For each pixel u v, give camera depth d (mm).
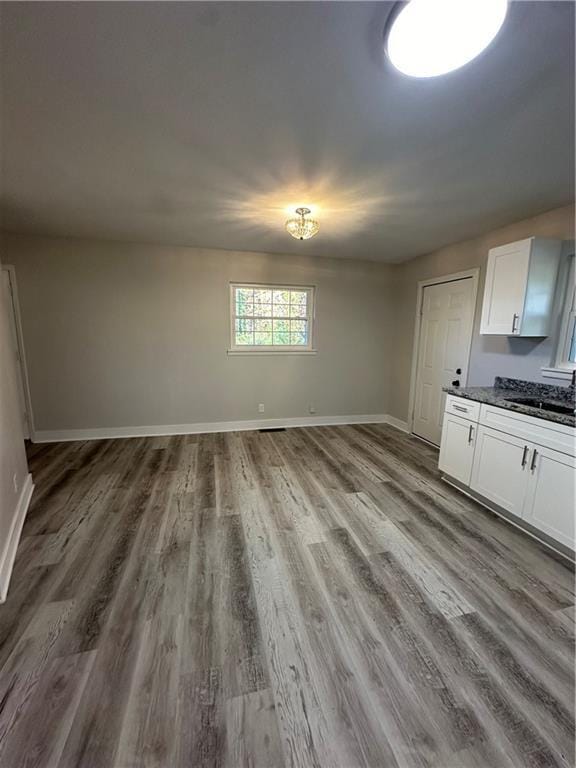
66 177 2168
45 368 3760
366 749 1054
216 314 4172
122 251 3791
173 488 2777
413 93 1376
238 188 2297
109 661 1313
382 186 2238
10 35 1112
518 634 1467
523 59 1181
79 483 2848
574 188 2234
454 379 3705
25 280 3574
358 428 4676
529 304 2535
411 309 4457
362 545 2070
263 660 1332
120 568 1833
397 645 1406
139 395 4082
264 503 2559
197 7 1018
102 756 1023
